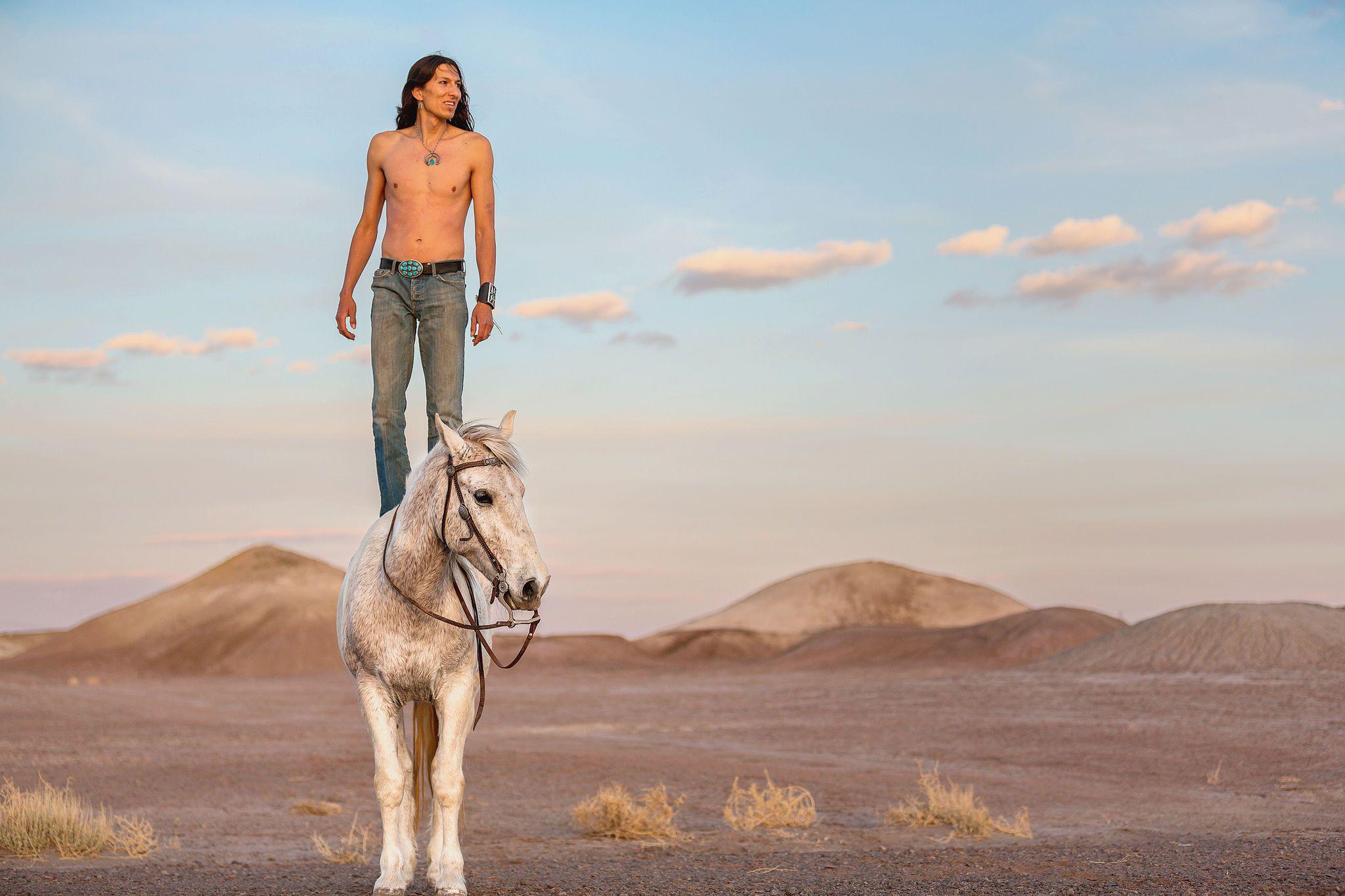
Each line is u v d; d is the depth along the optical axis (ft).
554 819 50.96
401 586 22.38
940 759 86.99
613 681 282.36
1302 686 136.05
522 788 63.67
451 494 21.67
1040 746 93.97
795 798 57.11
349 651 23.30
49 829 39.19
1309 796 63.98
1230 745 91.20
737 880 29.43
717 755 86.89
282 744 96.27
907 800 58.39
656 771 71.72
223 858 37.60
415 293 25.80
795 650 363.56
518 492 21.76
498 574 21.25
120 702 158.20
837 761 84.48
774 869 32.32
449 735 22.72
